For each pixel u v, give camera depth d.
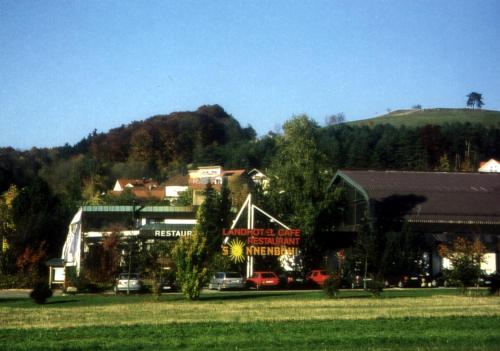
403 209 70.31
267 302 43.03
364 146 145.25
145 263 58.28
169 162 196.62
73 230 68.94
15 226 72.81
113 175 176.12
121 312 36.38
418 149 145.00
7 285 64.81
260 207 73.69
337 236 71.12
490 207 72.19
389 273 56.53
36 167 158.38
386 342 23.48
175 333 26.28
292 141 79.69
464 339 24.17
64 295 54.12
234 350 22.05
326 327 27.77
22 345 23.42
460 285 51.75
